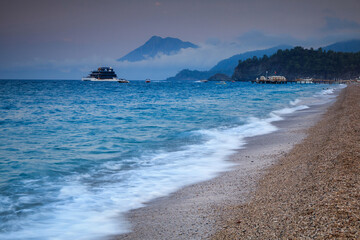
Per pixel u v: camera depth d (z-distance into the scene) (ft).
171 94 238.07
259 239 15.97
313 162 31.27
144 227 21.01
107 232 20.77
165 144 51.34
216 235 18.02
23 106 133.49
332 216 16.49
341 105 105.19
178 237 18.72
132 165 38.58
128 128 69.41
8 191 29.27
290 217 17.92
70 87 390.83
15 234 20.66
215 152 44.78
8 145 51.44
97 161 40.78
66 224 22.16
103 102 156.97
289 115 89.20
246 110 107.24
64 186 30.81
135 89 347.56
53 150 47.67
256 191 26.03
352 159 29.01
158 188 29.91
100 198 27.43
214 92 270.46
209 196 26.43
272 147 45.83
